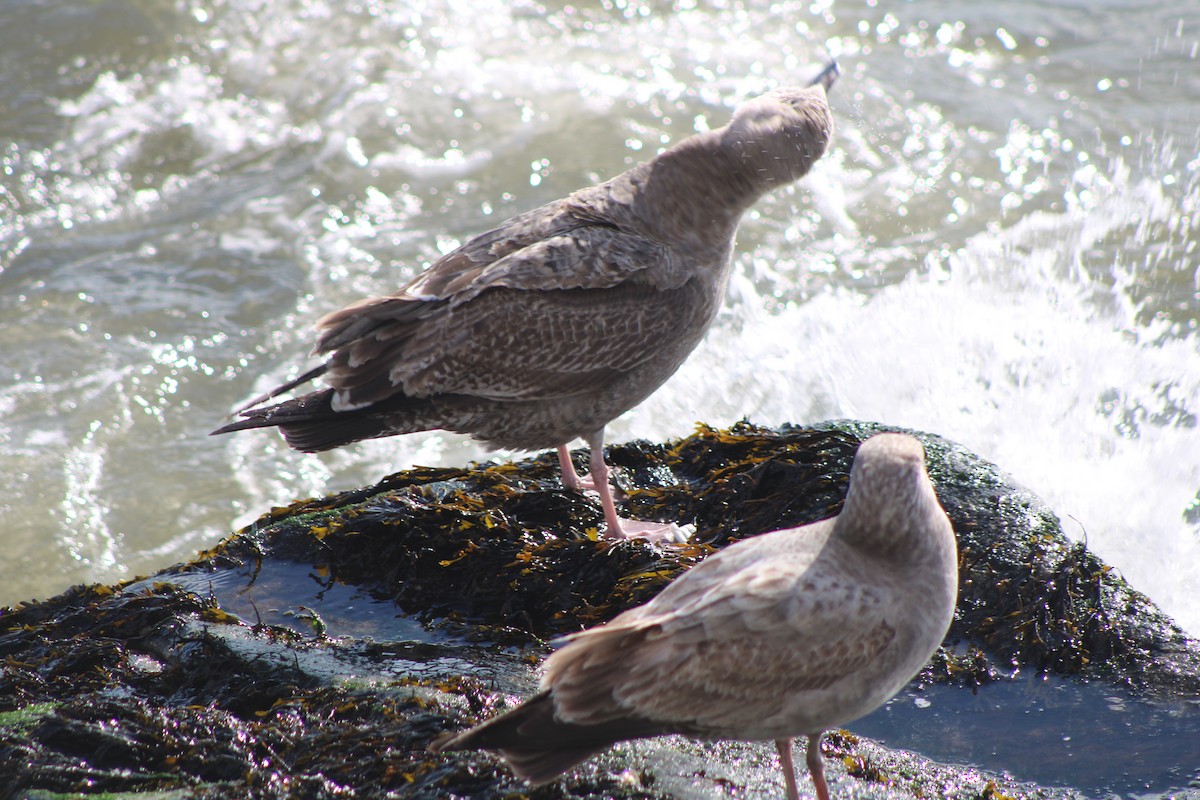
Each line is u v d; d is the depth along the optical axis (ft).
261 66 71.05
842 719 18.94
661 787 20.61
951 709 25.04
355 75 70.59
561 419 30.96
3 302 56.44
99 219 61.62
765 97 31.58
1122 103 65.98
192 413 51.29
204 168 65.16
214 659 24.88
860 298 55.11
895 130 65.10
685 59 71.46
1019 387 49.21
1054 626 26.40
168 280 57.72
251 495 47.96
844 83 68.80
